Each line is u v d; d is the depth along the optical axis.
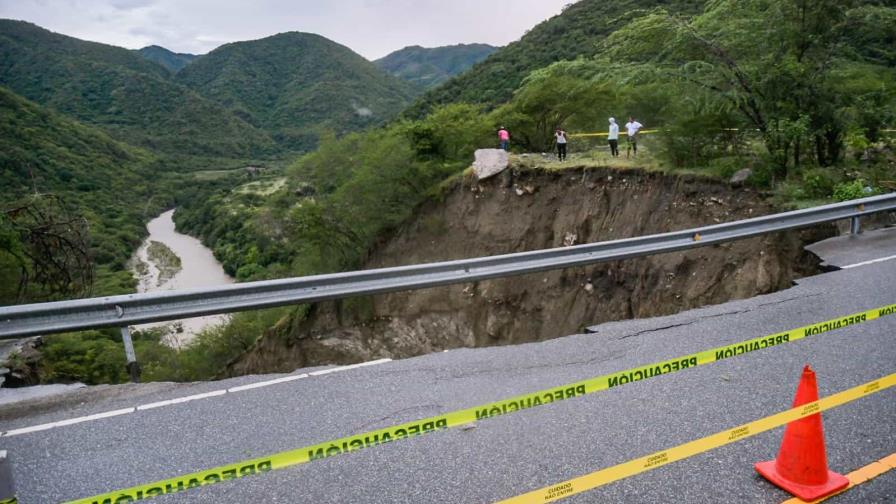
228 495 3.81
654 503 3.57
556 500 3.61
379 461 4.16
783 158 15.04
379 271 7.59
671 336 6.44
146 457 4.35
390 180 26.61
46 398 5.41
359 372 5.75
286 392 5.38
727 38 15.73
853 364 5.52
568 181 21.47
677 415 4.66
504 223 22.91
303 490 3.84
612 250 9.09
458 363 5.88
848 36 15.58
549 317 19.17
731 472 3.88
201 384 5.64
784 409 4.70
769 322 6.73
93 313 6.02
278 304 7.00
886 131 16.03
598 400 4.96
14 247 12.23
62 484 4.03
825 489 3.58
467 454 4.20
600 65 19.16
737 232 9.83
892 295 7.44
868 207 10.83
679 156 18.08
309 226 27.77
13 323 5.63
